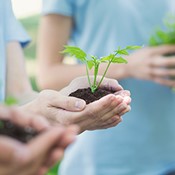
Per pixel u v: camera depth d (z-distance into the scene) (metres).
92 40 2.41
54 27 2.42
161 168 2.39
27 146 0.89
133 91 2.39
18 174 0.90
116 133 2.36
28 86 2.02
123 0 2.37
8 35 2.02
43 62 2.44
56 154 0.92
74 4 2.39
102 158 2.38
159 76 2.29
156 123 2.38
